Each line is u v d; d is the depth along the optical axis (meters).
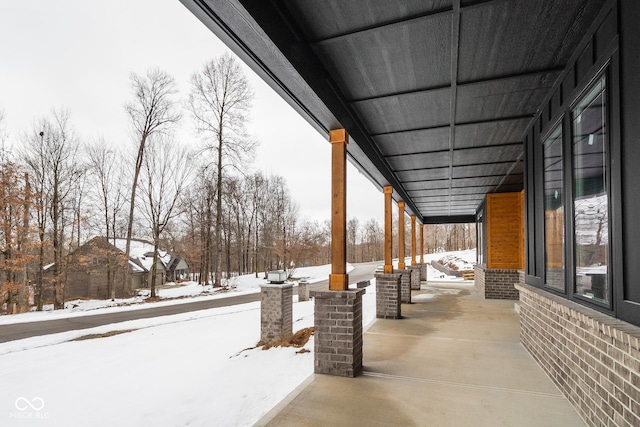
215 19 1.95
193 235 25.44
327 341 3.56
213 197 23.27
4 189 14.98
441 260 29.44
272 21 2.14
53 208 16.78
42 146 16.55
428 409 2.71
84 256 17.94
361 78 3.24
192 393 4.07
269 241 30.66
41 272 16.20
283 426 2.44
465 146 5.33
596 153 2.63
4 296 16.00
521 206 9.59
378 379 3.39
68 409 4.02
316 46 2.70
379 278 6.77
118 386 4.62
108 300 17.77
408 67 3.04
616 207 2.21
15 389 4.73
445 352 4.34
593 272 2.68
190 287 23.12
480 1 2.19
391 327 5.87
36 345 7.29
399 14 2.34
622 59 2.12
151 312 11.76
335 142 3.75
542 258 4.04
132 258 27.06
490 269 9.70
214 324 8.86
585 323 2.44
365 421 2.51
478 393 3.03
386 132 4.66
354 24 2.45
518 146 5.36
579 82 2.77
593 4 2.26
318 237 40.91
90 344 7.25
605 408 2.18
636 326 1.98
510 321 6.40
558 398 2.92
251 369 4.72
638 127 1.96
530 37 2.63
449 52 2.81
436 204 11.84
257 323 8.53
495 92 3.58
